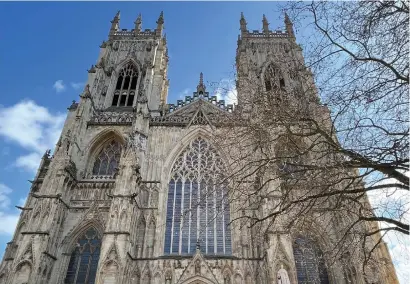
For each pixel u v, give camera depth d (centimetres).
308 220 3177
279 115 2567
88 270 5388
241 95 3797
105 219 5853
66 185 6034
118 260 4697
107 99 8269
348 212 2745
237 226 5578
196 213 5891
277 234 4850
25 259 4897
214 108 7719
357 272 4766
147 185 6112
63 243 5581
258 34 9631
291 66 3083
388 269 4669
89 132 7225
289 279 4506
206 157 6650
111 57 9344
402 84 1853
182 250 5519
